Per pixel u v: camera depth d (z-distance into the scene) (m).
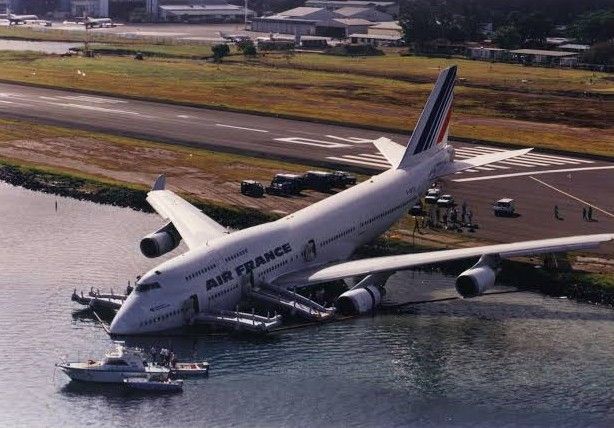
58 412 83.31
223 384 88.62
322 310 102.00
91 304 104.12
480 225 136.75
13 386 87.44
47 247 127.06
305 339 97.88
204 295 96.12
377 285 103.69
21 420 82.00
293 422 82.62
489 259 105.56
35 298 107.38
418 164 133.75
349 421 83.06
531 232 133.62
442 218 139.25
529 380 90.44
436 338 99.31
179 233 113.25
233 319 95.88
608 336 100.25
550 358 94.94
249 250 102.12
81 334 97.88
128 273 116.75
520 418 83.69
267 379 89.75
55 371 90.31
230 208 145.00
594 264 119.94
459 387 89.12
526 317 105.19
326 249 111.62
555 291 113.19
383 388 88.62
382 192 124.00
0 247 126.44
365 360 94.00
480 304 108.88
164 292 93.88
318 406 85.25
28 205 149.12
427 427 82.06
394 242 127.81
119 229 136.62
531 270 117.44
